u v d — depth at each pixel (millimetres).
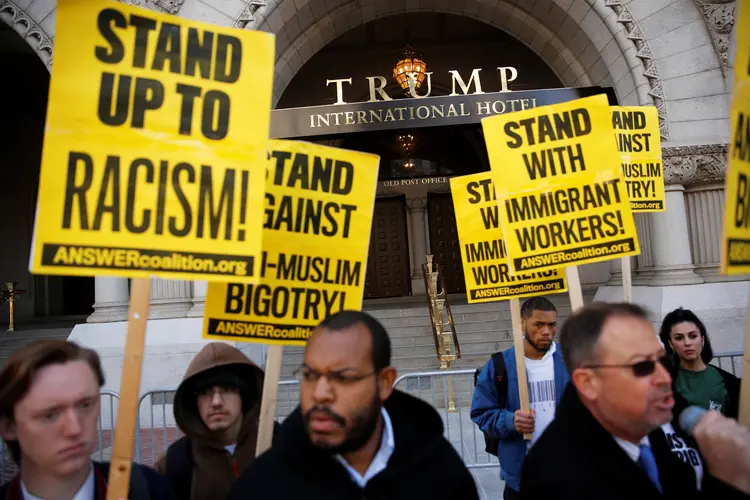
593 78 10297
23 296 16344
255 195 2176
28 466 1584
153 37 2143
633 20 9039
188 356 8352
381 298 16094
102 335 8555
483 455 6215
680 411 2355
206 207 2115
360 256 2826
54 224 1917
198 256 2078
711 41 8953
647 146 5004
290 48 10312
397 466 1691
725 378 3248
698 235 8875
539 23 10547
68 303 17641
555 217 3145
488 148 3260
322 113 9031
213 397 2314
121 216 2006
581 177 3131
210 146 2152
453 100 8992
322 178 2797
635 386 1574
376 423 1655
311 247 2754
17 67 15641
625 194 3061
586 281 11711
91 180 1986
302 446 1674
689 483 1852
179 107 2139
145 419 8195
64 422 1532
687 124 8859
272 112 9062
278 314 2682
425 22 14867
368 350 1625
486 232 3885
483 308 11836
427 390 8961
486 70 15711
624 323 1650
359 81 15875
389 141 16266
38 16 8766
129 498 1761
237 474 2377
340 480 1634
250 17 9008
